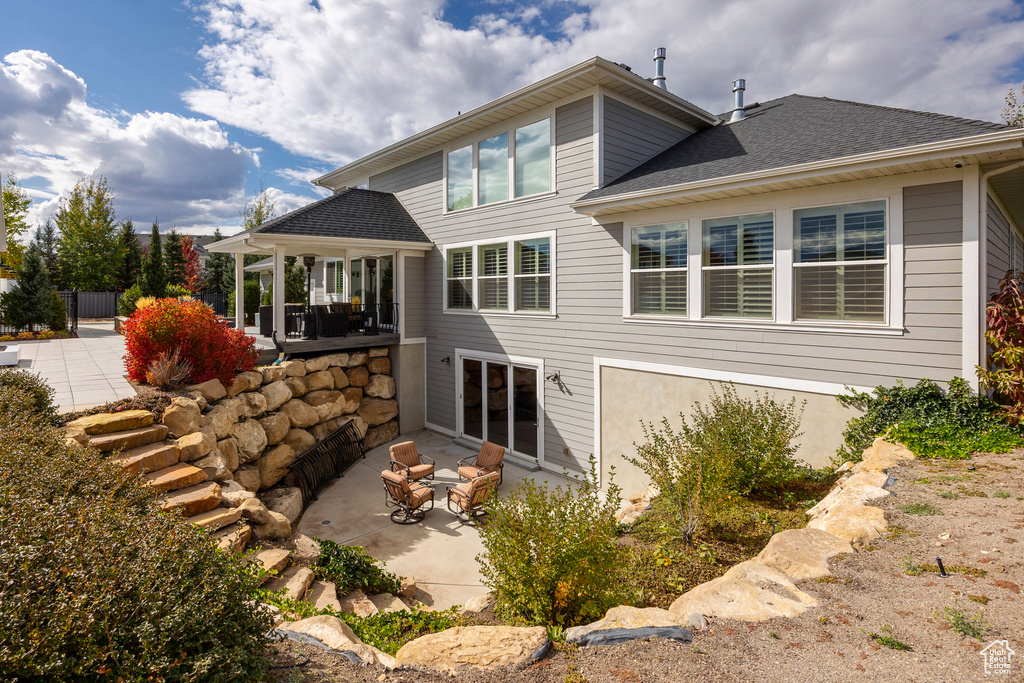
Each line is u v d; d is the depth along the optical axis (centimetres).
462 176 1312
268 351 1199
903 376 664
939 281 638
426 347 1438
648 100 1070
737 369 815
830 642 291
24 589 207
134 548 253
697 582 446
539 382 1127
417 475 947
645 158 1098
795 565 373
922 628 293
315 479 1014
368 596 592
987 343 637
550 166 1090
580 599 386
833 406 719
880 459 560
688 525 523
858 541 400
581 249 1034
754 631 310
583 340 1039
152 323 898
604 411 1005
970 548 372
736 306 819
